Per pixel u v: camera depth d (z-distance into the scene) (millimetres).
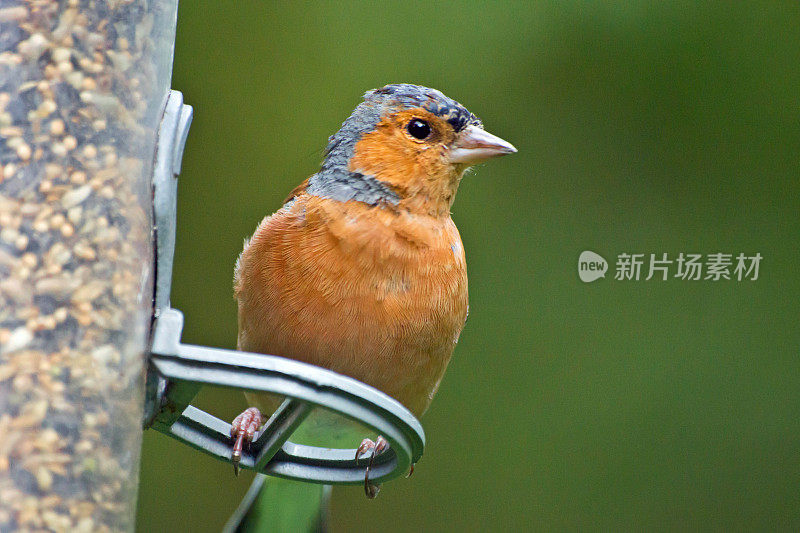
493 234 11719
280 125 11773
